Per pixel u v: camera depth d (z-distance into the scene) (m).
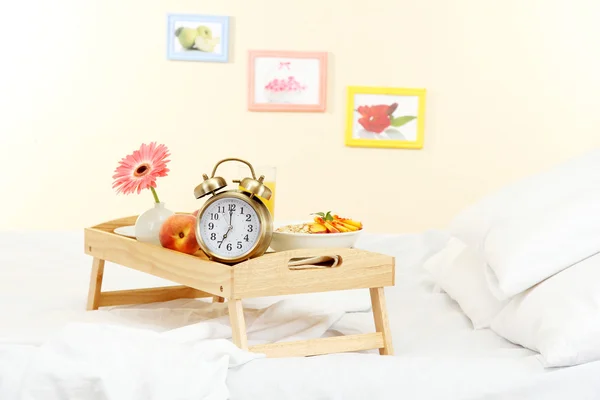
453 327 1.78
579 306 1.43
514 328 1.59
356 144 4.03
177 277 1.59
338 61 4.01
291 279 1.49
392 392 1.35
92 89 3.94
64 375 1.32
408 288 2.15
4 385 1.33
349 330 1.68
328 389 1.35
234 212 1.51
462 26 4.02
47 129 3.94
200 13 3.94
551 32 4.02
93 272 1.82
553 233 1.60
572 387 1.36
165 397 1.30
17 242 2.49
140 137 3.97
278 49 3.98
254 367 1.38
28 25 3.89
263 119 4.00
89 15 3.90
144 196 4.00
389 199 4.09
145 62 3.94
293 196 4.05
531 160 4.09
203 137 3.99
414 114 4.04
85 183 3.97
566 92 4.05
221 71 3.97
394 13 4.00
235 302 1.44
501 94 4.05
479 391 1.35
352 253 1.55
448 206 4.11
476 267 1.91
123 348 1.36
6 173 3.96
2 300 1.84
